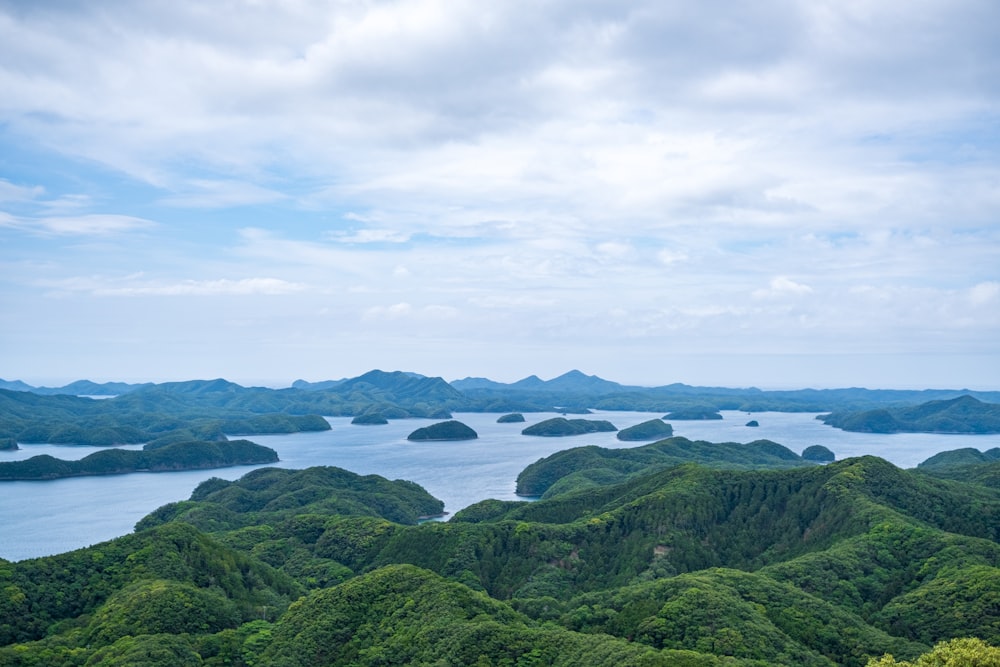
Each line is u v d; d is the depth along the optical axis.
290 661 140.12
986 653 98.44
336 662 141.88
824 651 138.50
